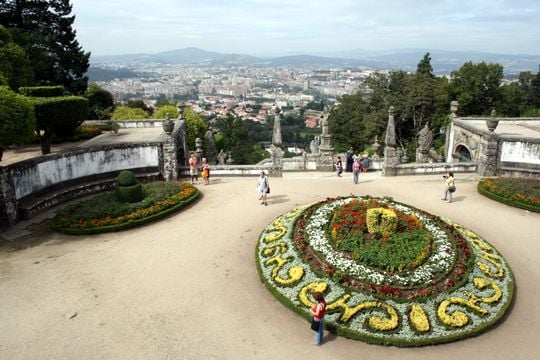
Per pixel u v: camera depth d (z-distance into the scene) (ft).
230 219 69.82
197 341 40.32
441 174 96.94
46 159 77.15
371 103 199.93
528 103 210.38
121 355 38.50
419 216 63.36
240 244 60.54
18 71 118.52
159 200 74.43
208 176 90.53
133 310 45.09
